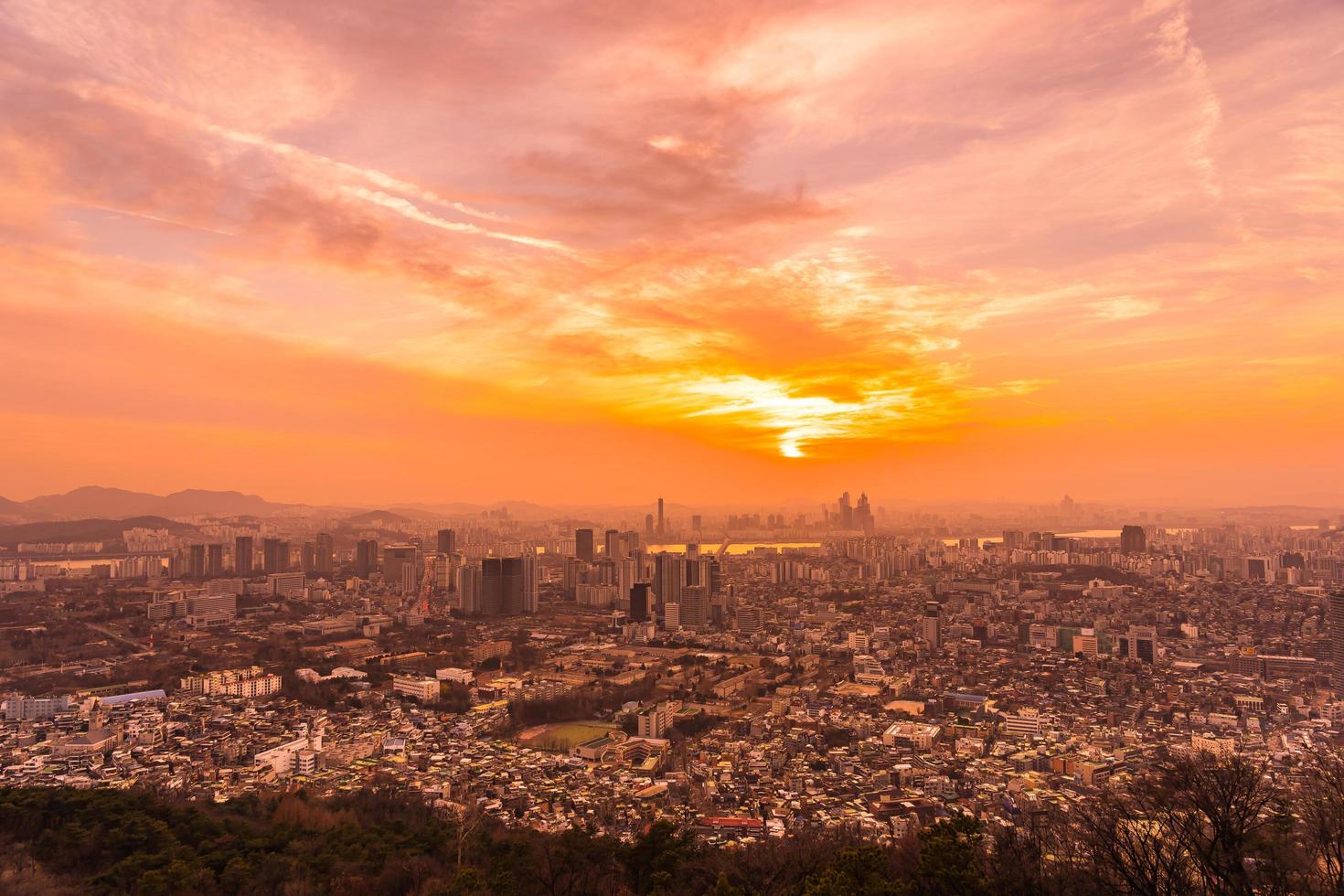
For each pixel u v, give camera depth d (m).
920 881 82.31
